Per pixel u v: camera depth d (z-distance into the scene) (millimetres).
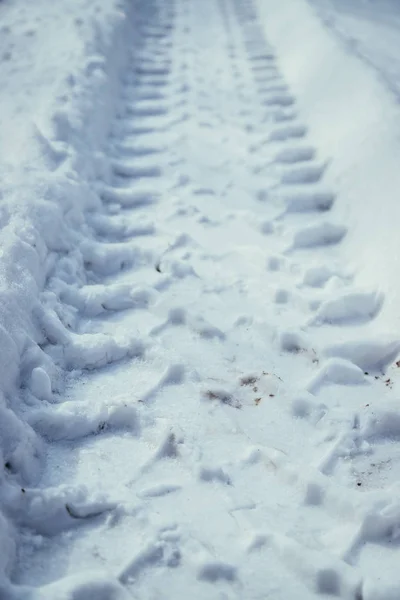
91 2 2967
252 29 3090
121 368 1376
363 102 2006
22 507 1108
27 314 1355
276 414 1293
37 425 1226
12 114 2004
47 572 1064
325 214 1830
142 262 1652
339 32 2656
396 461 1226
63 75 2193
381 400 1297
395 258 1515
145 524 1115
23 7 2967
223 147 2117
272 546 1097
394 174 1686
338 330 1468
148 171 2004
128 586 1056
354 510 1132
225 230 1768
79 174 1792
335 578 1063
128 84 2512
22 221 1513
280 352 1426
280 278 1602
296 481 1175
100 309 1508
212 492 1163
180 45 2906
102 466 1196
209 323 1446
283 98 2357
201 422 1264
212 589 1058
